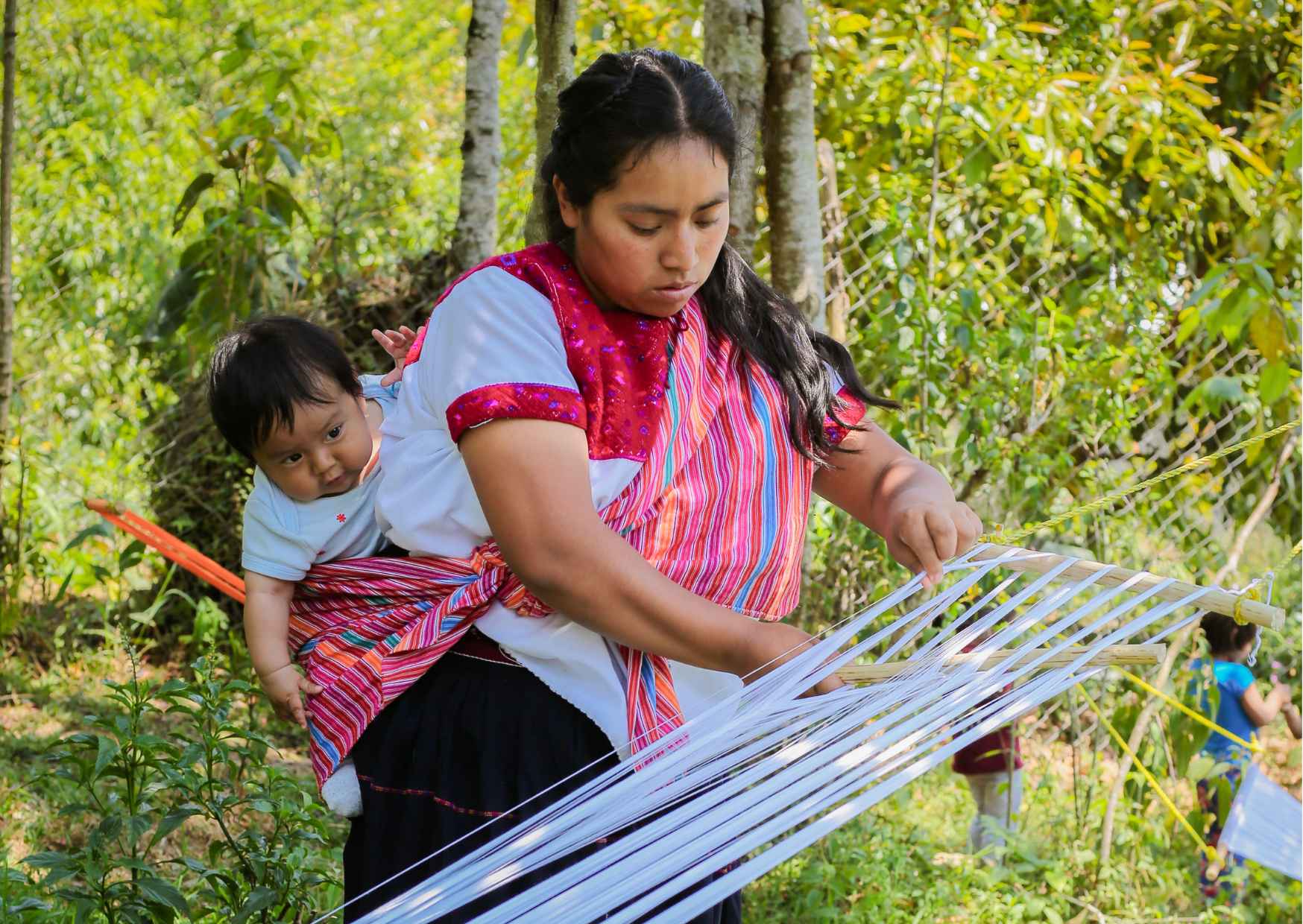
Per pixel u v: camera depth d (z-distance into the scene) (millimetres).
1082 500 4738
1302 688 5301
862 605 4152
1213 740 4359
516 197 5984
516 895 1553
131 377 6172
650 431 1539
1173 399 5527
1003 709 1477
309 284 5590
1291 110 5727
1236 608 1557
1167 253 5340
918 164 4910
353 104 9625
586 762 1601
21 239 6957
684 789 1502
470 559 1651
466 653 1650
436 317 1622
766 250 4453
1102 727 4469
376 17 10766
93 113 7719
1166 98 5082
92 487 5652
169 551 2102
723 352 1648
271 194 4777
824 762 1452
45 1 8133
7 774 3877
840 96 4703
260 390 1777
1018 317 4492
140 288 7133
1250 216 5238
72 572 4281
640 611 1436
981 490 4594
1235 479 5309
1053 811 4551
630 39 5473
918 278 4273
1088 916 3867
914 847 4047
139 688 2486
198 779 2432
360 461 1846
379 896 1677
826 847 3859
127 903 2334
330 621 1794
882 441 1799
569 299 1542
